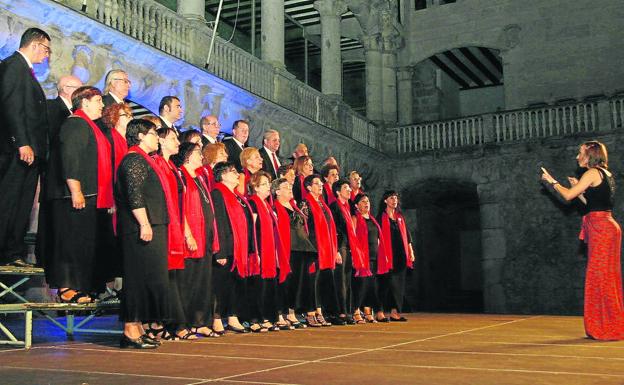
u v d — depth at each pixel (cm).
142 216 458
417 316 1030
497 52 2434
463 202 2367
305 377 308
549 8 2086
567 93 2028
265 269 660
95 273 514
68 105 605
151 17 1129
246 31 2308
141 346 457
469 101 2894
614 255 536
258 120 1438
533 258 1847
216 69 1310
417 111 2459
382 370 334
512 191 1898
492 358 389
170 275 516
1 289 805
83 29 960
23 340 526
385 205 902
